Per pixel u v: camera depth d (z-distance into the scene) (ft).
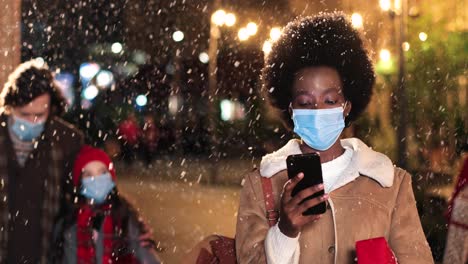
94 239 17.79
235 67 117.80
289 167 11.73
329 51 12.77
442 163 62.64
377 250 11.71
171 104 124.06
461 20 63.57
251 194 12.83
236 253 12.74
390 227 12.75
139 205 62.18
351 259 12.42
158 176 90.07
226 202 64.85
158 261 17.97
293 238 11.72
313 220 11.57
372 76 13.33
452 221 15.34
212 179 85.10
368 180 12.73
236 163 103.76
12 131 17.70
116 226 17.87
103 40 126.31
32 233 17.69
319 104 12.60
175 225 50.75
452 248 15.30
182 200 66.13
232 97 118.42
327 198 11.44
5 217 17.56
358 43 13.07
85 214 17.76
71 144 18.17
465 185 15.37
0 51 23.15
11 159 17.65
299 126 12.71
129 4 128.16
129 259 17.93
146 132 104.42
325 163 12.88
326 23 13.06
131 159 101.76
